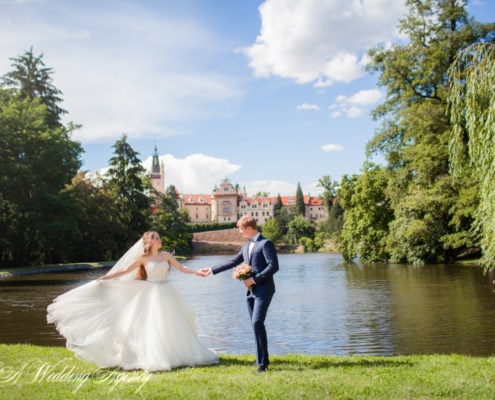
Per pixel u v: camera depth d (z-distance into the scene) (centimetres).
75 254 5028
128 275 648
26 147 3603
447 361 616
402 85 2964
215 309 1590
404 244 3506
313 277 2873
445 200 2808
